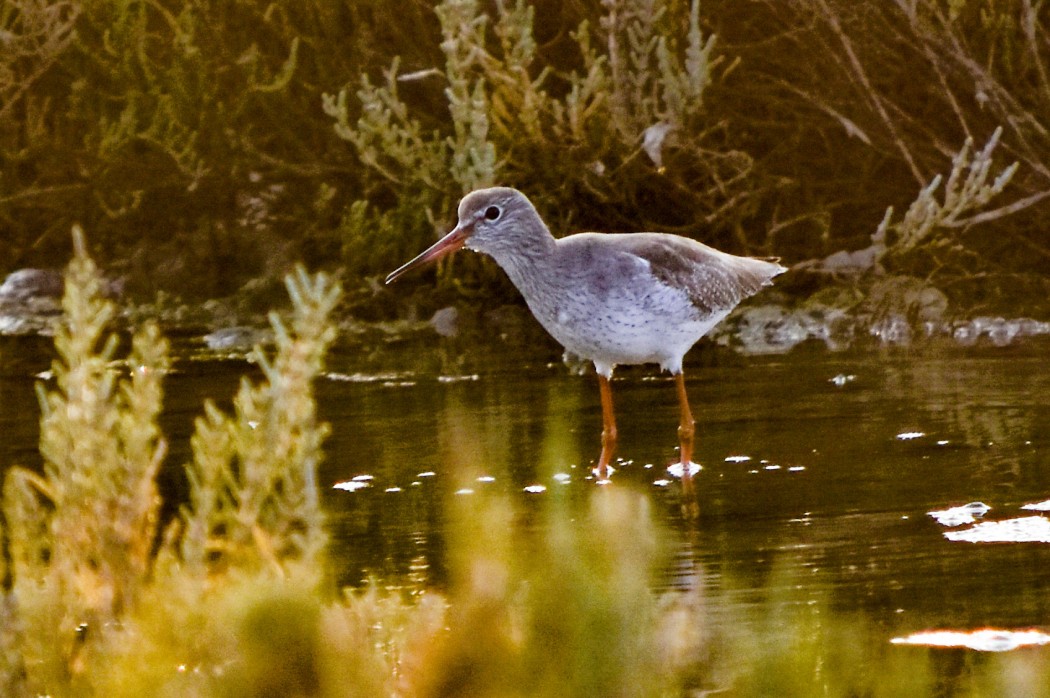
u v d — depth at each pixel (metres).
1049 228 16.41
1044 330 14.32
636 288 10.42
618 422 11.60
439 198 16.89
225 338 16.05
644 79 15.76
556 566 7.46
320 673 5.86
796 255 16.77
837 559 7.79
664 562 7.89
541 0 17.25
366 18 18.08
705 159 16.31
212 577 6.89
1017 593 7.11
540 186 16.30
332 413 12.30
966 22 16.41
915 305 15.12
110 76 18.09
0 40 17.45
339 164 18.09
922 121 16.84
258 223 18.58
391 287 17.16
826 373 12.98
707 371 13.49
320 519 6.84
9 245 18.92
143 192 18.61
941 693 6.04
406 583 7.72
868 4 16.30
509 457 10.55
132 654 6.14
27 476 6.93
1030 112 16.36
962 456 9.82
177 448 10.99
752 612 7.03
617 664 6.02
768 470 9.80
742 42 17.00
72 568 6.58
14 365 14.81
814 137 17.17
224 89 18.28
